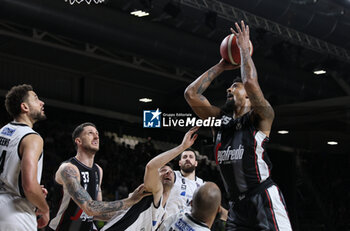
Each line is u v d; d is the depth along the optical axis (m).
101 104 19.52
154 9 12.19
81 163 5.08
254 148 3.90
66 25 11.41
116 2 11.88
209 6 12.76
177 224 3.29
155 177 4.52
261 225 3.83
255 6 12.40
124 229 4.79
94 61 17.98
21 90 4.02
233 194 4.02
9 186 3.79
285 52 14.17
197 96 4.26
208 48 13.70
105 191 16.89
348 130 17.91
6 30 15.62
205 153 18.52
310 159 19.41
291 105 18.20
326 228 19.91
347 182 20.23
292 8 12.65
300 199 19.59
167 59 13.34
